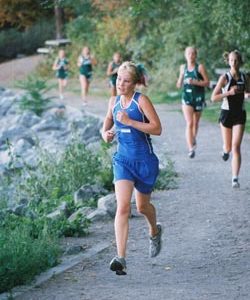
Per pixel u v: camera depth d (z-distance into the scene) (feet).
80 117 109.40
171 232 47.85
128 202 37.76
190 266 40.65
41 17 222.28
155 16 153.89
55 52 191.52
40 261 39.83
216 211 52.85
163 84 146.20
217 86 59.00
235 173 59.82
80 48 184.65
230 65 58.29
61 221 48.62
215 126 98.78
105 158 67.56
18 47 219.41
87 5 185.98
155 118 37.96
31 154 88.79
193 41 140.56
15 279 37.40
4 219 49.98
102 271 39.99
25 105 117.29
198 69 73.67
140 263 41.42
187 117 74.54
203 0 115.14
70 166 65.00
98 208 53.57
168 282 37.86
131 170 38.22
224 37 128.77
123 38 171.83
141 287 37.01
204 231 47.85
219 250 43.62
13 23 222.28
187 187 61.26
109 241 46.14
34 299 35.45
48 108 118.21
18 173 68.49
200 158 75.15
